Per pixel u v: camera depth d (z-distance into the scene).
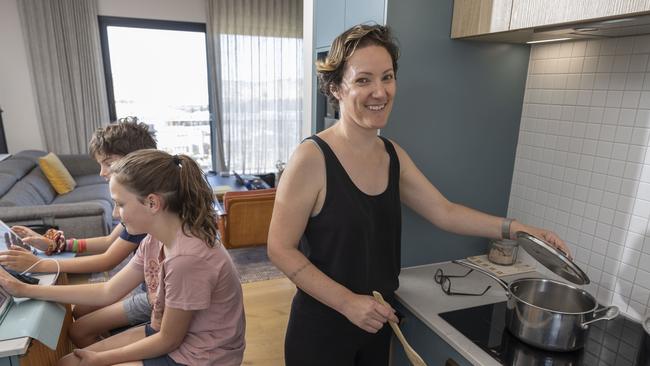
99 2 4.92
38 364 1.11
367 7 1.54
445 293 1.47
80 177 4.56
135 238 1.52
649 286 1.30
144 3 5.12
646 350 1.04
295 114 6.09
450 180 1.64
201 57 5.64
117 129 1.50
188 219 1.20
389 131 1.50
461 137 1.62
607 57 1.36
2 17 4.55
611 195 1.38
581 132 1.46
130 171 1.14
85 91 5.00
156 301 1.28
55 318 1.13
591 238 1.46
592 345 1.20
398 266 1.36
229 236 3.25
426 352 1.34
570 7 1.05
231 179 5.41
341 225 1.16
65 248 1.57
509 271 1.65
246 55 5.66
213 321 1.24
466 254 1.78
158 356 1.23
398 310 1.48
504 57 1.60
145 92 5.49
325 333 1.26
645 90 1.26
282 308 2.59
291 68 5.91
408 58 1.46
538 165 1.64
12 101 4.77
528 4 1.17
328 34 1.92
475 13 1.37
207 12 5.34
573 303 1.29
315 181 1.16
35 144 4.96
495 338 1.21
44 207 2.82
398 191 1.30
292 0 5.69
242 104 5.80
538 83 1.61
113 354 1.20
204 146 5.98
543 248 1.20
